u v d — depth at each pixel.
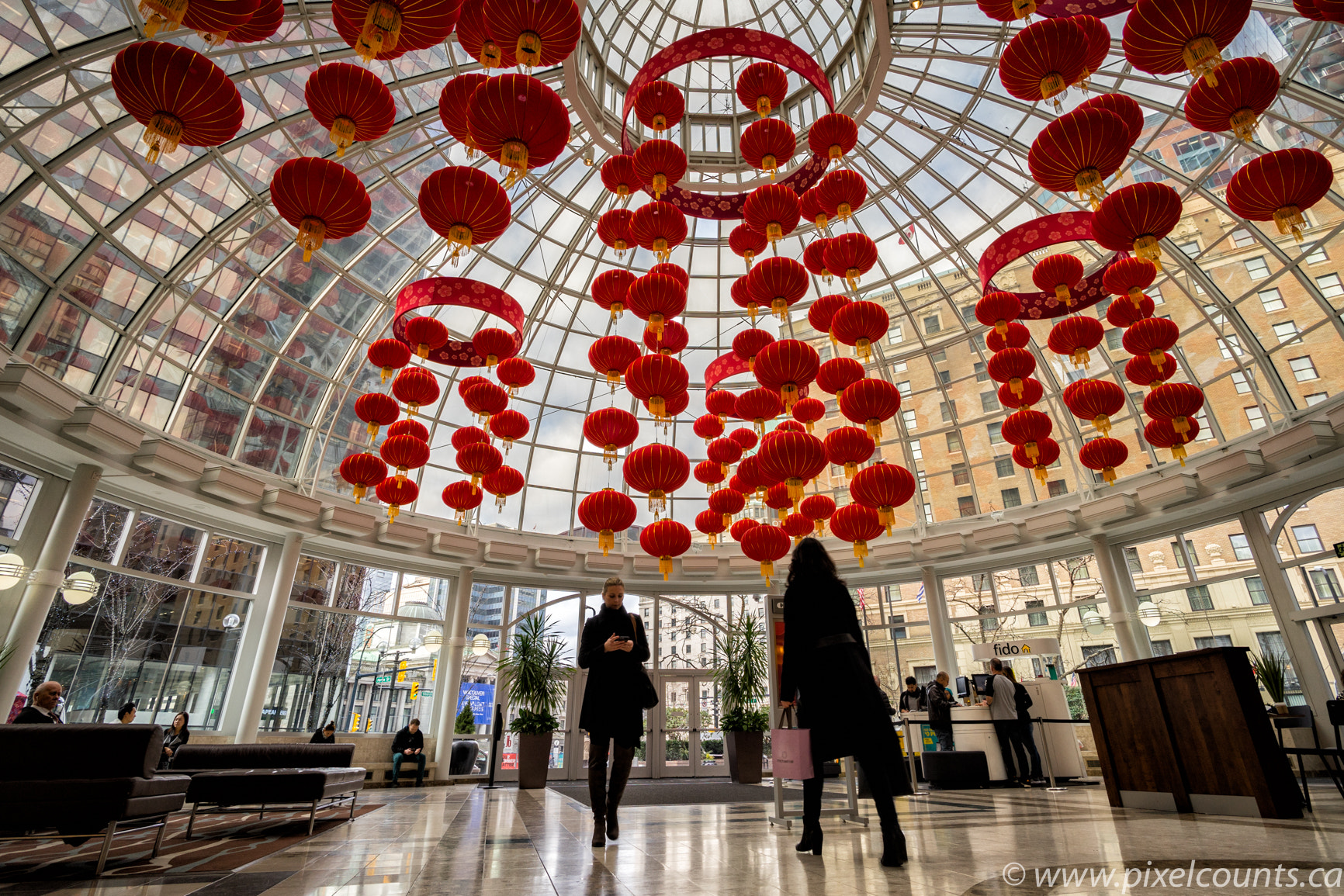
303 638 13.54
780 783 5.04
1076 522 13.38
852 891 2.31
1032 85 4.71
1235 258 11.39
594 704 4.05
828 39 11.64
